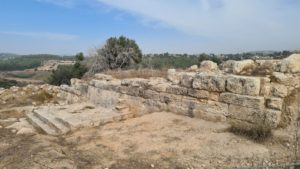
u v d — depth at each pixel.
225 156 4.97
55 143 6.59
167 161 4.96
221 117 7.06
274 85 6.40
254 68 7.62
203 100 7.59
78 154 5.60
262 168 4.41
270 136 5.64
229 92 6.90
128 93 10.42
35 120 9.27
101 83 12.13
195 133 6.40
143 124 7.64
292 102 6.27
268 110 6.03
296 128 5.48
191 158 5.01
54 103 14.39
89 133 7.30
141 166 4.82
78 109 10.11
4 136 7.37
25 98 14.78
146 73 14.36
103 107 11.13
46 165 4.86
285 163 4.54
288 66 6.68
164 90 8.84
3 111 11.57
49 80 30.00
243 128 6.11
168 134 6.49
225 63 9.39
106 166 4.88
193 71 10.59
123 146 5.93
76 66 27.95
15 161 5.14
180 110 8.25
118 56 23.62
